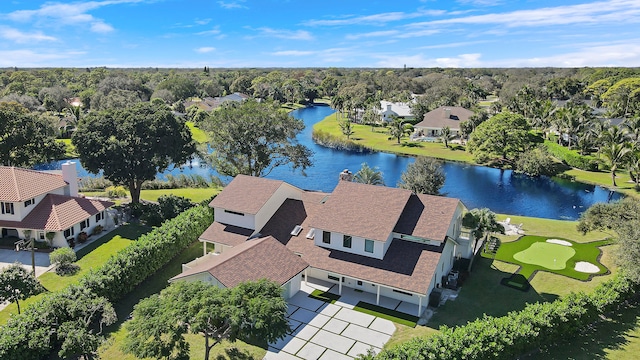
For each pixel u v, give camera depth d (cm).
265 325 2177
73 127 11512
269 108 6116
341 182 4012
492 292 3494
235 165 6122
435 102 15300
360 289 3503
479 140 9475
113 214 5188
